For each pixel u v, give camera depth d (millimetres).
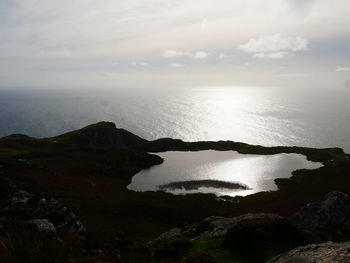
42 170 79812
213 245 22672
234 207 60125
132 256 22219
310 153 108625
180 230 37844
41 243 13586
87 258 16281
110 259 18781
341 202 38125
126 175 88250
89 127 155250
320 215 36469
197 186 76188
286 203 59688
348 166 85688
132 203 61656
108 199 63750
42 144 126562
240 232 22000
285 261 12859
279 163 96500
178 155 112312
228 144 127250
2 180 37938
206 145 126500
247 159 103375
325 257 11641
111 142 154000
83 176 83688
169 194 69875
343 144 180125
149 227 48719
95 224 47531
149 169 94250
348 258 10711
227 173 86750
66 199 59594
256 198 65062
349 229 34156
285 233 22109
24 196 35594
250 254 20281
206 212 57594
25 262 12211
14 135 137125
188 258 18922
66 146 129125
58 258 13531
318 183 72938
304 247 13828
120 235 42062
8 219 23531
